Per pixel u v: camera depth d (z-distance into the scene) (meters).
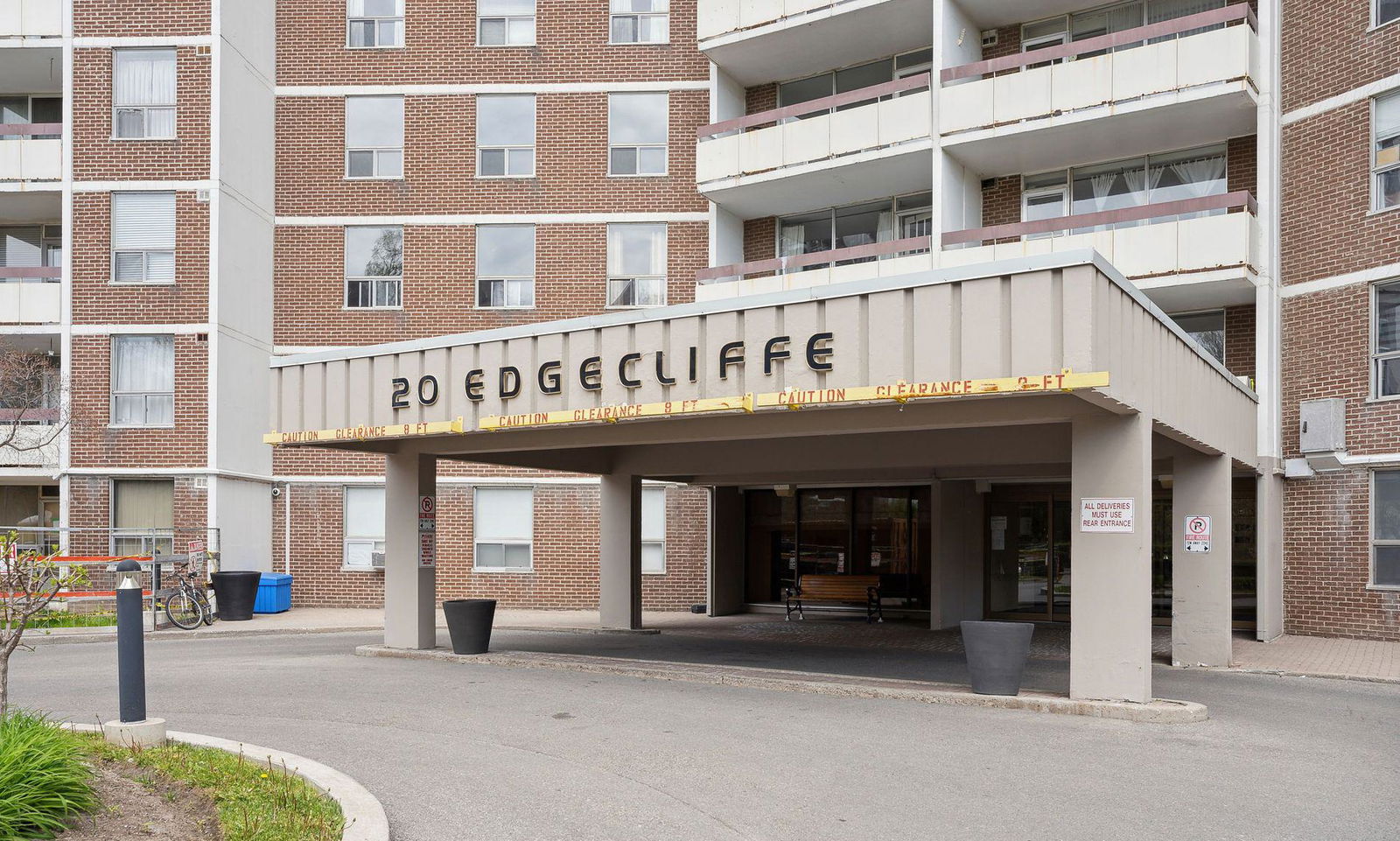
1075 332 9.74
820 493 25.16
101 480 23.83
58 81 27.00
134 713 8.30
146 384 24.09
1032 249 20.42
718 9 24.23
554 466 19.22
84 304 24.08
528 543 25.67
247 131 25.25
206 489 23.64
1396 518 17.64
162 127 24.34
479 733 9.78
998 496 22.36
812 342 11.12
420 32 26.41
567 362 13.21
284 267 26.22
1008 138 20.89
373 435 14.82
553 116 26.19
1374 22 18.19
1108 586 11.16
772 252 26.08
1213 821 7.13
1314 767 8.70
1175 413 12.49
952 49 21.92
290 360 15.95
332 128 26.36
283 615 23.47
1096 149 21.45
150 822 6.31
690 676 13.29
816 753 9.02
